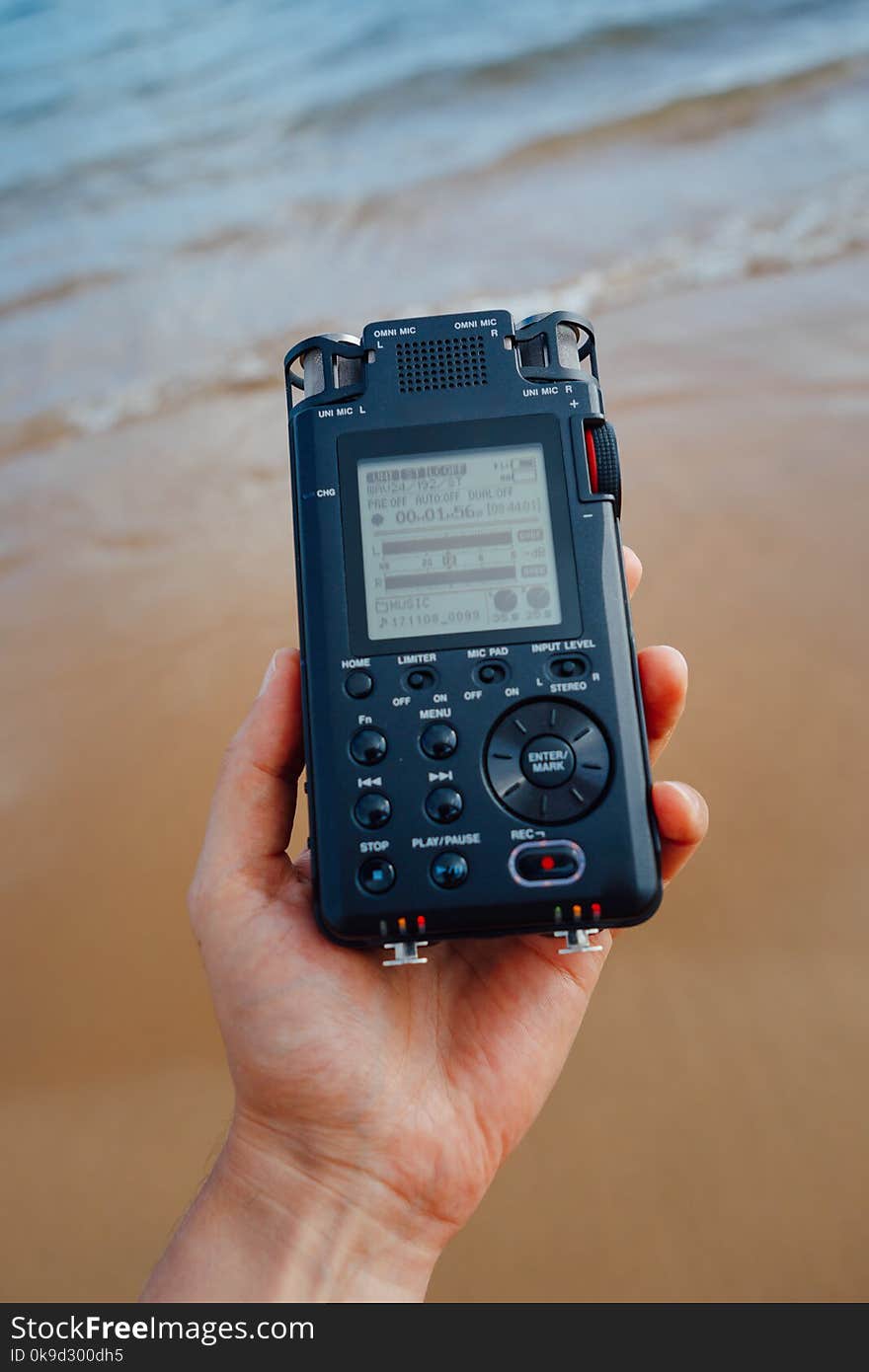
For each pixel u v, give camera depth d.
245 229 1.51
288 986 0.41
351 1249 0.40
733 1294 0.52
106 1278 0.55
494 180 1.50
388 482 0.43
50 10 2.12
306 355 0.45
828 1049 0.57
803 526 0.84
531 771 0.41
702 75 1.61
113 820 0.73
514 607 0.42
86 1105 0.59
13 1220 0.56
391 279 1.33
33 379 1.28
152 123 1.84
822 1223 0.53
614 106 1.59
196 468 1.07
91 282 1.46
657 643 0.76
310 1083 0.40
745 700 0.72
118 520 1.02
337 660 0.42
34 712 0.83
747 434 0.93
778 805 0.66
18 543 1.01
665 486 0.89
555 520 0.43
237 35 2.01
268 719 0.43
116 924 0.66
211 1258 0.40
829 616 0.77
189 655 0.84
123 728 0.79
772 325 1.06
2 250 1.60
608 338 1.09
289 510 0.99
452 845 0.40
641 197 1.38
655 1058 0.58
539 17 1.83
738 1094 0.56
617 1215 0.54
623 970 0.60
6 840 0.73
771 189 1.33
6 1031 0.63
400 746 0.41
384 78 1.80
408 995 0.42
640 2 1.79
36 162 1.80
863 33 1.61
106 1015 0.63
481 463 0.43
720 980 0.60
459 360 0.44
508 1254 0.53
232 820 0.42
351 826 0.41
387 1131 0.41
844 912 0.61
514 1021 0.43
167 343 1.31
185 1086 0.60
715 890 0.63
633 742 0.41
